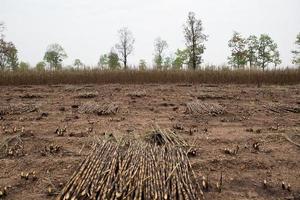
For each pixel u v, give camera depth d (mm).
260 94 11883
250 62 31859
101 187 3623
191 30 29344
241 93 12102
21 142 5547
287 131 6387
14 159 4887
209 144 5539
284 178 4352
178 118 7652
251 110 8625
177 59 31203
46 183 4152
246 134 6168
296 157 5020
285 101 10367
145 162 4195
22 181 4211
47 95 11641
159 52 35094
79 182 3725
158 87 14250
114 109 8430
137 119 7547
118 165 4180
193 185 4012
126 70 17188
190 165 4398
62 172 4426
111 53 36594
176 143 5344
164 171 4012
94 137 5691
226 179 4281
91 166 4129
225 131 6406
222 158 4891
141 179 3725
